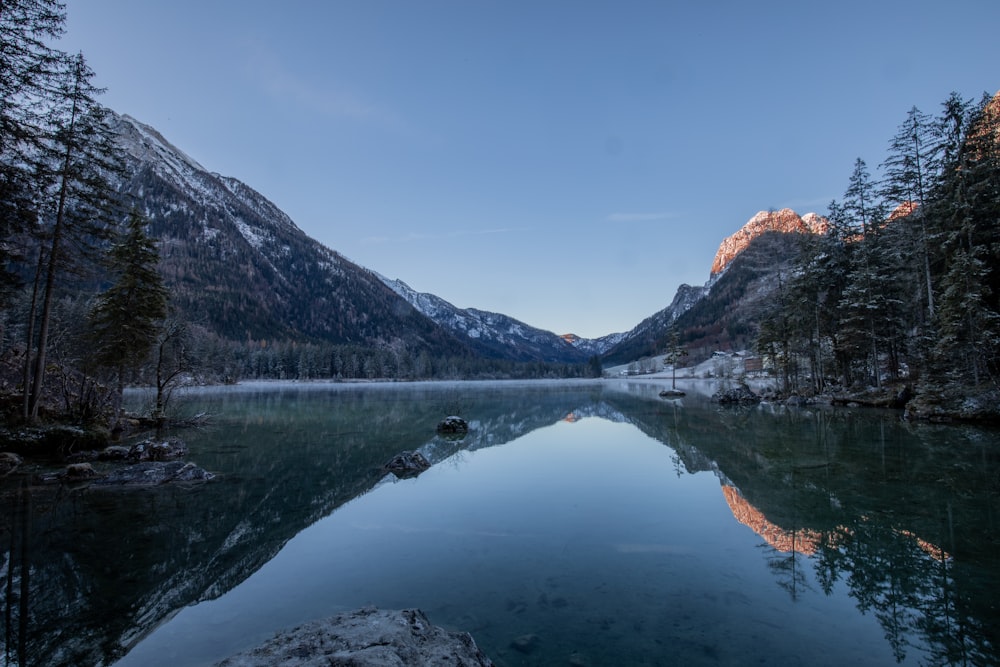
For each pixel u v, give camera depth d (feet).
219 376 284.20
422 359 538.06
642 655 14.83
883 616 17.63
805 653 15.02
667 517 31.30
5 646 16.19
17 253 60.08
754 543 26.00
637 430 79.56
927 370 89.25
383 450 61.21
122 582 21.75
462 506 34.68
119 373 78.69
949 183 87.25
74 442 57.16
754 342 174.19
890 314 106.22
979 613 17.74
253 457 55.77
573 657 14.75
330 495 38.17
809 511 31.55
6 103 52.44
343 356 465.88
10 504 35.83
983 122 85.46
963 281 77.87
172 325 91.25
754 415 98.12
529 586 20.72
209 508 34.47
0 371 75.56
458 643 13.66
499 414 115.24
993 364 84.02
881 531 27.30
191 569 23.21
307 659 12.03
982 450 50.52
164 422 84.94
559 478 43.83
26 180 56.29
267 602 19.44
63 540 27.61
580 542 26.61
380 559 24.31
